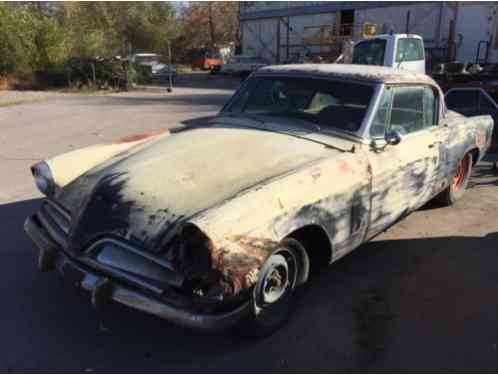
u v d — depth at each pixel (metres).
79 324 3.24
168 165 3.21
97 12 49.34
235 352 2.98
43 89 25.27
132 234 2.69
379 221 3.75
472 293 3.71
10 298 3.52
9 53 25.81
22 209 5.35
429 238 4.69
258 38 35.12
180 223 2.63
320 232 3.17
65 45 27.39
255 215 2.66
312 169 3.11
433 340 3.13
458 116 5.29
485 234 4.80
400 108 4.00
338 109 3.78
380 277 3.92
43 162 3.68
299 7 31.47
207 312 2.51
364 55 12.11
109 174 3.22
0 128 11.30
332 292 3.68
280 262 2.94
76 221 2.95
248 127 3.90
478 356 2.99
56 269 3.03
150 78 28.12
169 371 2.81
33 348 2.99
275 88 4.18
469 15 22.53
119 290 2.67
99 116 13.38
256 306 2.89
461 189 5.69
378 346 3.06
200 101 17.44
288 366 2.87
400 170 3.86
